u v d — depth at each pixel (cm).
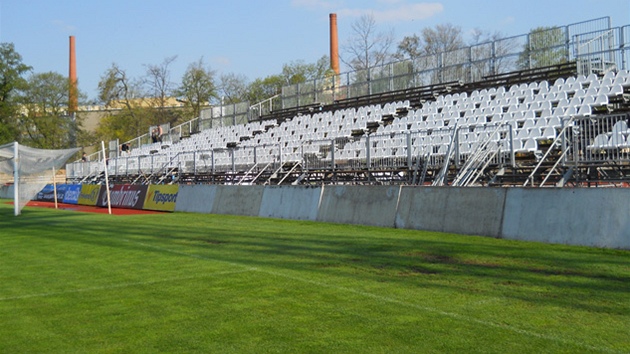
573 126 1309
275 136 3369
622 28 2272
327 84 3619
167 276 919
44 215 2455
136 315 681
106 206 3077
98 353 548
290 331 598
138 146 4853
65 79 7450
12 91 7244
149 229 1678
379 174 2023
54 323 657
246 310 689
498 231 1227
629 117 1516
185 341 575
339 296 747
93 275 948
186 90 7250
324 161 2170
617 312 631
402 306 686
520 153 1719
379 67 3322
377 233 1381
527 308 659
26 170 2608
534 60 2625
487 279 820
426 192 1419
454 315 638
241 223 1769
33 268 1037
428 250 1090
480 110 2267
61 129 7294
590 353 507
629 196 1020
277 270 946
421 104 2769
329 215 1702
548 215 1141
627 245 1009
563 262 920
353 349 534
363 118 2927
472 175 1608
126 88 7531
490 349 523
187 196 2419
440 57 3000
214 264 1023
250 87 7544
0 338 603
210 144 3931
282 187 1919
